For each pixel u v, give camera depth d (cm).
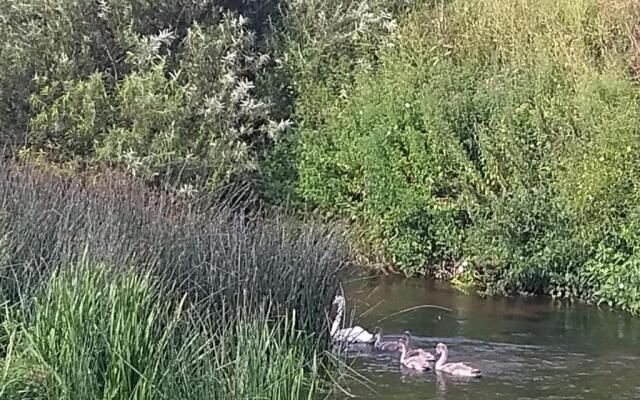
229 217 1323
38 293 913
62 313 834
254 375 865
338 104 2020
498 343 1373
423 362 1210
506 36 1966
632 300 1605
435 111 1834
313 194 1977
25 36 1914
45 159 1766
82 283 859
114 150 1812
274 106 2062
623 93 1717
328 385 1073
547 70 1816
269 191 1983
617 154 1645
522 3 2000
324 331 1162
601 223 1652
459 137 1828
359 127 1947
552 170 1714
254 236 1173
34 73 1905
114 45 1983
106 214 1118
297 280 1150
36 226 1076
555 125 1741
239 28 2030
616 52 1866
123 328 826
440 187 1856
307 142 1994
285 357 898
